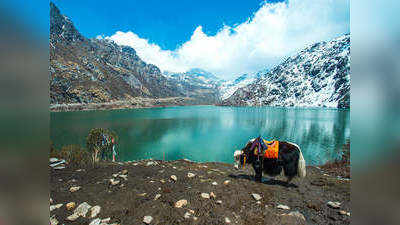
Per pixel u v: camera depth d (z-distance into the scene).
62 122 62.97
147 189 4.91
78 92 162.25
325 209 4.33
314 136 37.34
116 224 3.54
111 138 9.37
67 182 5.24
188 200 4.42
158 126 55.19
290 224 3.70
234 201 4.52
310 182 6.27
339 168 9.11
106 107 163.75
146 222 3.61
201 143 32.31
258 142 6.00
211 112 120.75
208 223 3.69
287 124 56.09
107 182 5.27
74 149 8.34
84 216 3.74
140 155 24.70
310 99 185.25
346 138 34.62
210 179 5.92
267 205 4.43
